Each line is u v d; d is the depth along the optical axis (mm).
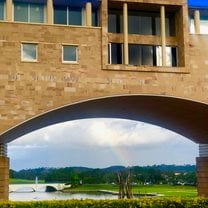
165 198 31578
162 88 37688
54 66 36094
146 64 39750
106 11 37750
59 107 35625
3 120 34594
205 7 40031
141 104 40281
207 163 47125
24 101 35188
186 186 126750
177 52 40125
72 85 36156
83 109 39844
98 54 37031
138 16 40969
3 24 35844
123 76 37125
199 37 39500
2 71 35250
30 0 37375
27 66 35656
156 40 40031
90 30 37219
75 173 158875
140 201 30766
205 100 38469
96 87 36531
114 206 30219
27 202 29375
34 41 36125
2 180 36312
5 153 39062
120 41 38969
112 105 40000
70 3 38156
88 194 99062
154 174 144750
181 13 39656
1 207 29031
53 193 108688
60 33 36656
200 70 38844
